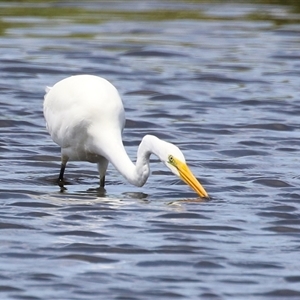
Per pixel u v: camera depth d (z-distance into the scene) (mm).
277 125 19516
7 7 35188
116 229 12383
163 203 13781
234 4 37344
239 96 22359
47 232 12203
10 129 18734
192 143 18031
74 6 35969
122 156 14086
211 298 10070
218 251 11602
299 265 11141
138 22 32625
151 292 10211
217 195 14328
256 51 27828
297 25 32531
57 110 14664
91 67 25016
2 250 11461
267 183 15141
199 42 29156
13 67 24578
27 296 10031
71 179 15312
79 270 10844
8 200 13781
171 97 22141
